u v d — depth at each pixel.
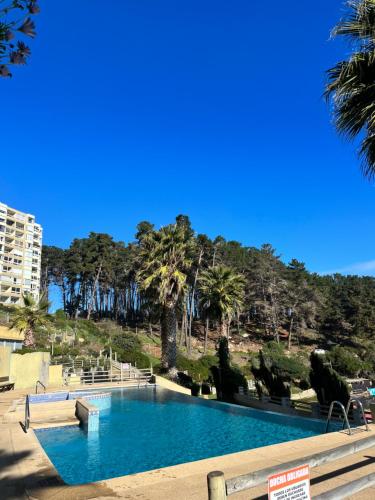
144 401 20.20
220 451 11.02
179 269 27.36
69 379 26.64
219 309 31.55
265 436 12.79
